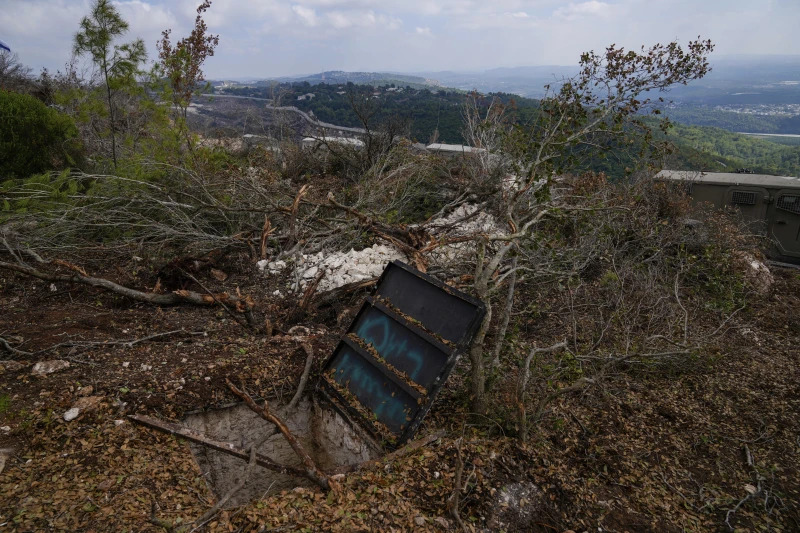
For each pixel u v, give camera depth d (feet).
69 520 8.99
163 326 17.02
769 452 13.03
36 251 21.40
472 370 13.17
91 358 14.47
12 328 15.78
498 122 30.09
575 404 14.82
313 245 24.08
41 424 11.50
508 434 13.01
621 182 25.46
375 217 25.66
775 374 16.72
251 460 11.04
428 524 9.73
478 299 12.38
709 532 10.57
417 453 11.87
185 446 11.79
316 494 10.44
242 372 14.69
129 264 21.61
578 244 22.49
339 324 18.45
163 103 28.71
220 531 9.11
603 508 11.02
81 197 22.27
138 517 9.27
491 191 27.63
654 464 12.61
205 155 29.22
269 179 31.19
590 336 18.26
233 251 23.82
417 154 35.83
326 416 14.71
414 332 13.11
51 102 41.27
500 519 10.25
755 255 25.46
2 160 25.20
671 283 21.85
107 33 27.20
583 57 17.65
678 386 16.10
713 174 30.66
